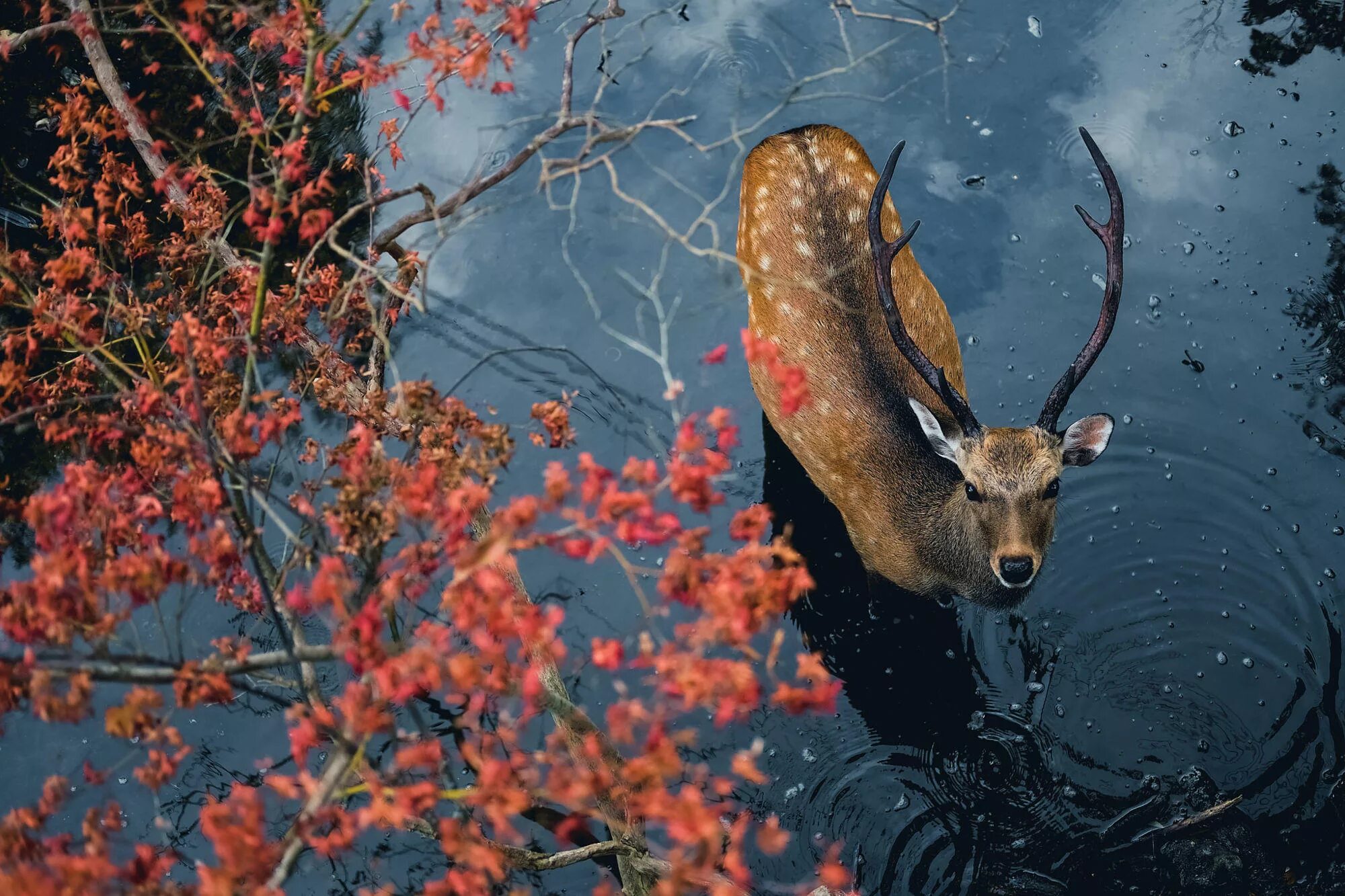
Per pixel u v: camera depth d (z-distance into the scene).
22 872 5.11
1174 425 10.76
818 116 12.99
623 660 9.62
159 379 8.72
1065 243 11.92
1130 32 13.45
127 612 5.83
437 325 11.73
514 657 7.12
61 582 5.47
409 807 5.55
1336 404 10.63
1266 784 8.74
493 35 8.30
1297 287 11.35
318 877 8.59
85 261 7.62
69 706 5.34
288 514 10.42
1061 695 9.41
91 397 7.42
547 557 10.31
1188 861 8.27
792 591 5.59
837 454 9.93
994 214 12.20
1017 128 12.80
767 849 6.00
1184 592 9.86
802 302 10.24
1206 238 11.77
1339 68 12.88
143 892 5.49
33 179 12.65
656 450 10.87
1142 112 12.77
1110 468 10.66
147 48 13.24
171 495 7.36
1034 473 8.48
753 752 5.75
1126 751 9.04
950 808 8.84
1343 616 9.56
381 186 11.76
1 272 7.88
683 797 5.29
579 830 8.85
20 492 10.64
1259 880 8.15
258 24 9.38
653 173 12.66
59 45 12.97
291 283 11.77
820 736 9.30
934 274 11.87
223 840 5.20
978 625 9.94
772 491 10.84
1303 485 10.28
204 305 9.37
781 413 10.30
